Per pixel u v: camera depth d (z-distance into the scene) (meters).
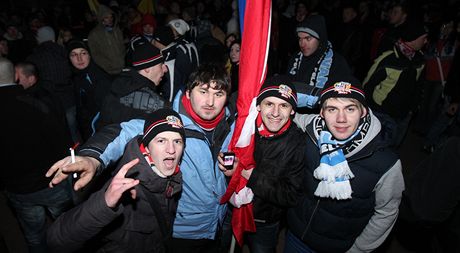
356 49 6.03
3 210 4.02
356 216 1.95
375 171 1.83
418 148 5.43
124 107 2.54
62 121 2.87
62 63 4.34
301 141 2.02
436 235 2.07
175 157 1.73
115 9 7.93
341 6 8.10
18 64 3.24
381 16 7.51
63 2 12.32
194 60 4.21
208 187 2.05
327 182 1.82
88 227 1.43
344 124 1.75
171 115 1.75
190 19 7.19
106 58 5.02
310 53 3.33
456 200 1.62
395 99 3.66
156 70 2.77
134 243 1.79
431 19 5.79
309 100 2.24
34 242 2.84
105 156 1.68
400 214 1.87
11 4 12.26
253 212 2.25
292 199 2.04
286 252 2.40
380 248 3.34
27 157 2.53
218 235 2.40
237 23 5.75
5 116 2.41
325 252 2.13
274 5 7.46
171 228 1.94
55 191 2.71
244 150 2.06
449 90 4.43
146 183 1.70
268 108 1.96
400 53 3.63
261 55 2.01
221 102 2.00
